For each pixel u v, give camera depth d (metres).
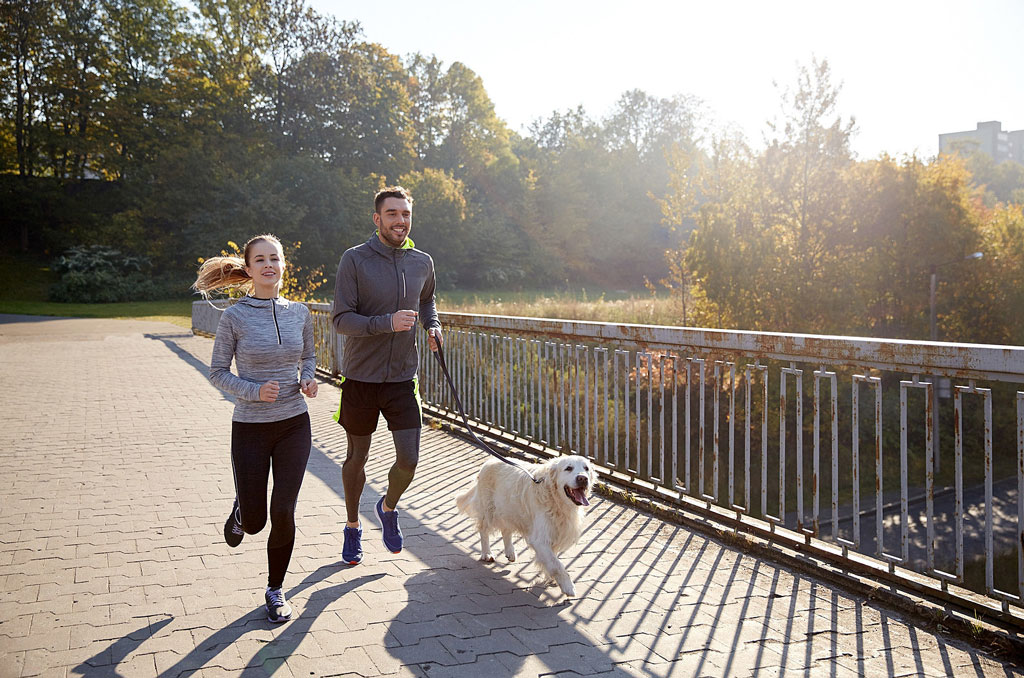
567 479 3.71
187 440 7.70
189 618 3.47
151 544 4.54
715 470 4.93
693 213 24.20
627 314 28.28
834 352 4.04
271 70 59.00
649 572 4.11
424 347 9.76
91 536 4.68
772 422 17.36
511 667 2.99
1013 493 18.41
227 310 3.60
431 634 3.31
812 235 21.06
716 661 3.05
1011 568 14.52
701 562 4.26
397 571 4.15
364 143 62.78
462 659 3.06
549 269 71.12
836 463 4.09
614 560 4.31
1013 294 22.48
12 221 53.12
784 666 3.00
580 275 76.12
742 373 16.97
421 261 4.31
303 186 54.00
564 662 3.04
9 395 10.82
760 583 3.93
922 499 17.58
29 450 7.21
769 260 20.84
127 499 5.52
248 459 3.54
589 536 4.76
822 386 17.77
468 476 6.32
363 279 4.09
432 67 76.00
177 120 54.06
